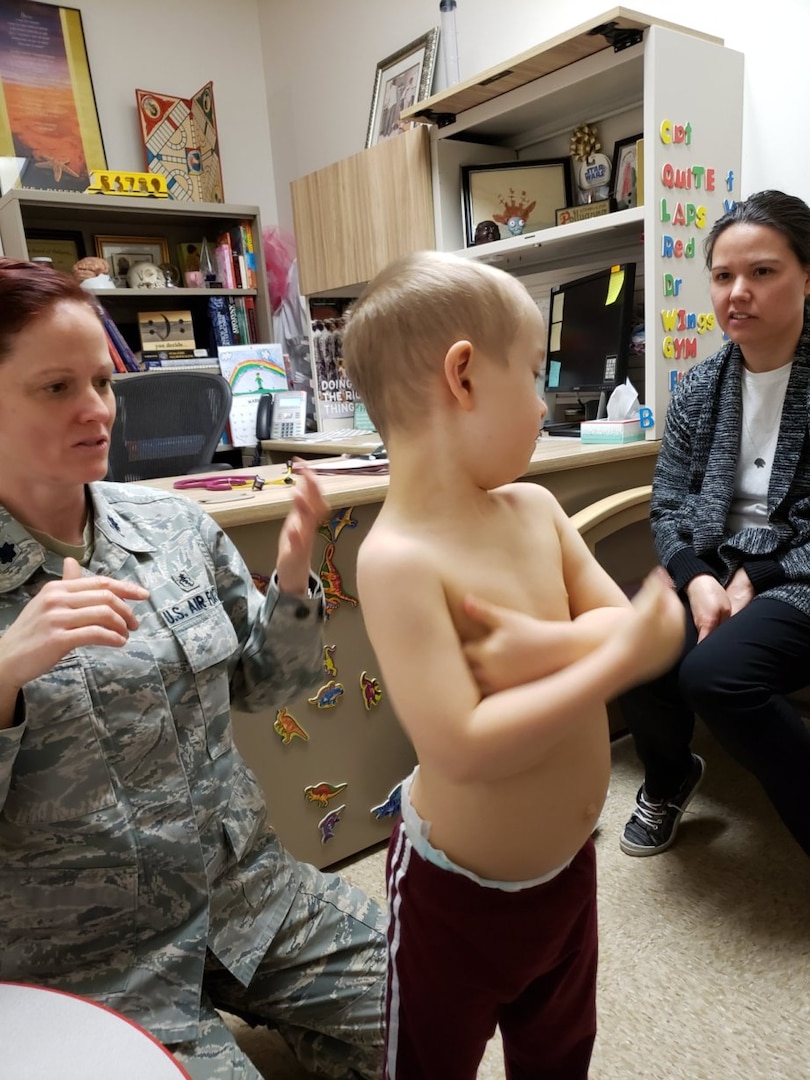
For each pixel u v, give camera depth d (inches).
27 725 30.9
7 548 32.3
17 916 32.5
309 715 57.4
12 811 31.5
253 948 37.7
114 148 138.6
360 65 132.2
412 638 22.5
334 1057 39.8
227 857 37.8
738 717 50.4
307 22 141.1
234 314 136.8
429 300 23.0
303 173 151.0
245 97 153.3
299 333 140.9
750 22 80.7
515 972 27.6
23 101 128.4
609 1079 41.0
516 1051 32.8
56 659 26.8
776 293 55.9
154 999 33.5
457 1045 29.5
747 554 58.6
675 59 73.9
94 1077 19.2
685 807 62.2
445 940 27.2
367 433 113.5
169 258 140.8
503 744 21.5
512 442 23.8
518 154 106.3
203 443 100.3
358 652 59.4
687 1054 42.2
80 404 30.1
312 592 38.9
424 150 99.3
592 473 74.2
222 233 138.3
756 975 47.3
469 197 98.4
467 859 26.0
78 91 133.1
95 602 27.5
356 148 136.9
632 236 92.4
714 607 56.2
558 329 97.3
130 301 135.7
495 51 109.0
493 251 92.1
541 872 26.3
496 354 23.0
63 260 131.4
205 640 35.9
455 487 24.4
